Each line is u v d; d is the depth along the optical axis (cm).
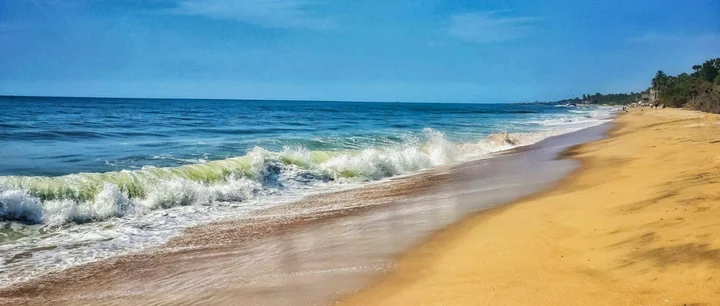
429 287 535
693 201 759
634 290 464
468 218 866
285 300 522
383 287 546
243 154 1741
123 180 1020
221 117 4931
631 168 1298
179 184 1052
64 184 939
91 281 607
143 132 2764
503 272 559
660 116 5219
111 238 793
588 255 582
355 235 789
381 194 1192
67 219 861
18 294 567
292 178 1342
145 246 753
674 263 509
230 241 778
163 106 8694
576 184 1148
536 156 1895
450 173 1523
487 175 1430
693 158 1321
